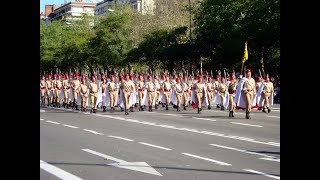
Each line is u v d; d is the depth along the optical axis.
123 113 24.58
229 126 16.91
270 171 8.49
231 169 8.70
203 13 48.53
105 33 54.03
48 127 17.06
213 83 28.00
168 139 13.23
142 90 26.64
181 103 27.36
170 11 58.62
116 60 53.66
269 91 23.67
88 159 9.91
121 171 8.56
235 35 42.91
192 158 9.95
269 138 13.41
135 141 12.84
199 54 48.34
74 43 57.44
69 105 30.81
